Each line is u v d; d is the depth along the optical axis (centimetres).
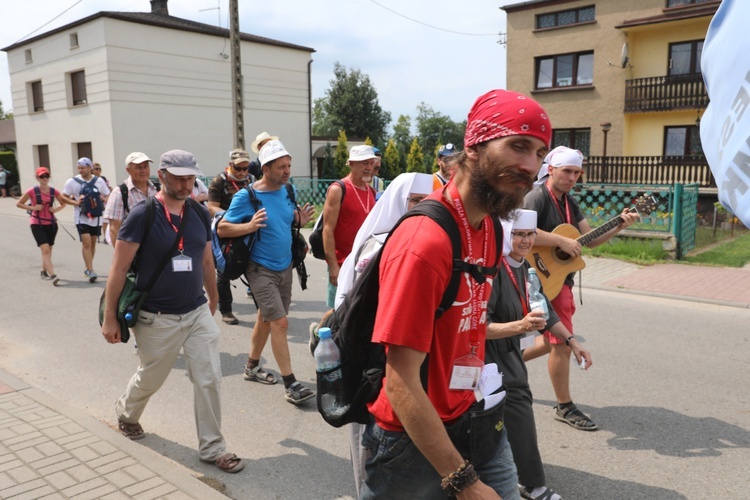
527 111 155
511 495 201
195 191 728
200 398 367
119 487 316
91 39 2258
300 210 499
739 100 104
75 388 506
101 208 952
